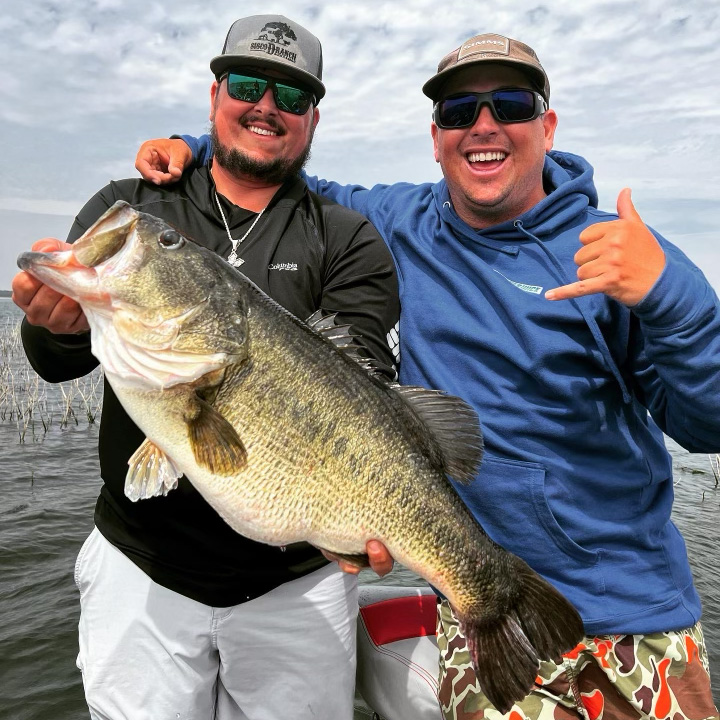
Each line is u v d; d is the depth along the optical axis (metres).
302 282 0.90
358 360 0.80
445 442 0.79
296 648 0.88
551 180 1.06
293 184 0.97
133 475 0.73
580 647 0.90
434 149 1.10
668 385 0.83
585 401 0.92
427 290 0.98
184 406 0.70
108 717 0.86
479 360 0.94
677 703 0.88
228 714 0.92
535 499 0.90
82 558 0.91
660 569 0.93
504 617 0.78
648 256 0.77
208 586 0.84
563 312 0.92
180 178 0.95
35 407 5.00
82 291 0.68
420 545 0.75
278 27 0.91
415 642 1.04
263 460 0.71
